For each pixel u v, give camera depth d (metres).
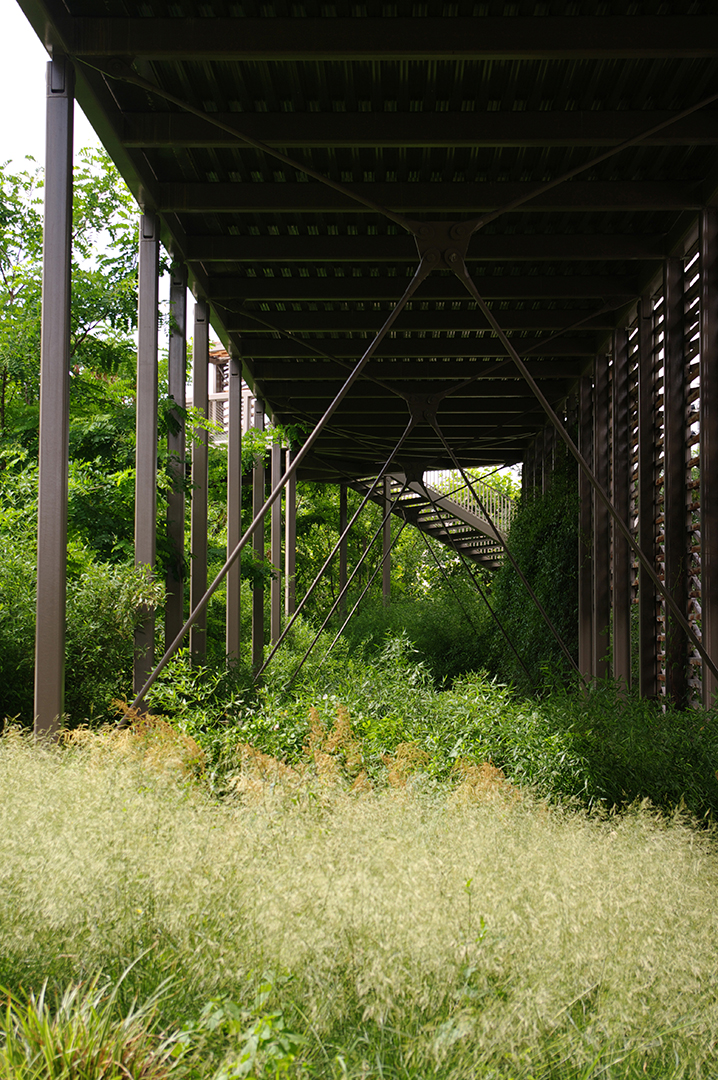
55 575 4.36
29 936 1.81
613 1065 1.60
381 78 4.99
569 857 2.23
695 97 5.19
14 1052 1.50
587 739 4.36
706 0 4.42
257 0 4.45
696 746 4.42
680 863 2.27
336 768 3.45
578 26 4.46
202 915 1.89
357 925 1.77
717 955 1.78
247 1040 1.51
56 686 4.31
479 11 4.51
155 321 5.93
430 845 2.28
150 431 5.75
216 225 6.77
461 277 5.02
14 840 2.13
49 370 4.41
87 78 4.68
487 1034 1.55
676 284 6.70
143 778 2.83
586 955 1.73
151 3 4.48
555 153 5.75
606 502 5.54
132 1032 1.58
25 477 5.97
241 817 2.50
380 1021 1.58
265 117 5.26
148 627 5.54
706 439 5.89
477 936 1.78
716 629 5.80
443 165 5.92
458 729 4.71
